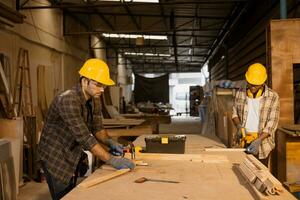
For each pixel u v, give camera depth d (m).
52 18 6.98
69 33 7.83
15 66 5.17
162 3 5.82
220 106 3.95
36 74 6.09
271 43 3.21
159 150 2.41
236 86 4.06
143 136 3.34
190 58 15.82
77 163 2.03
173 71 19.17
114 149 2.24
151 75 19.80
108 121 5.63
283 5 3.66
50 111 2.00
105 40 12.14
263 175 1.56
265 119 2.76
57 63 7.43
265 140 2.73
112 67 13.68
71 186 2.04
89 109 2.11
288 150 2.85
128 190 1.55
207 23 8.46
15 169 3.62
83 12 8.02
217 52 11.80
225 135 3.42
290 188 2.58
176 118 15.52
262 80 2.76
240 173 1.84
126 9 7.53
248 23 6.60
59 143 1.99
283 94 3.19
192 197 1.43
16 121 3.98
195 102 15.74
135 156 2.28
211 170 1.93
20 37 5.43
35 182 4.38
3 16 4.30
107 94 8.34
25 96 5.38
